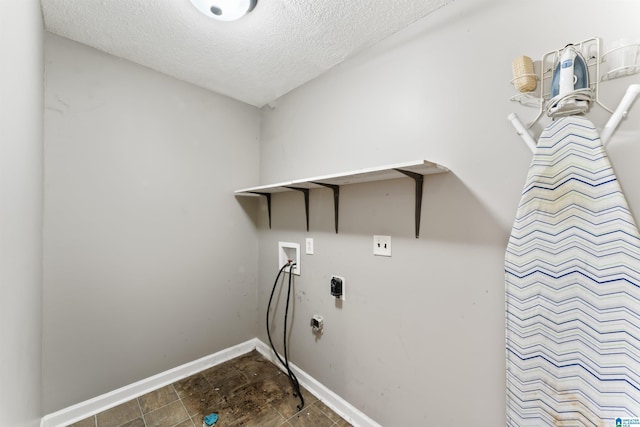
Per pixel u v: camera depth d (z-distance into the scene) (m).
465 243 1.19
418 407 1.34
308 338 1.95
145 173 1.82
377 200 1.52
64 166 1.52
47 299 1.47
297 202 2.05
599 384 0.84
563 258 0.91
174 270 1.96
